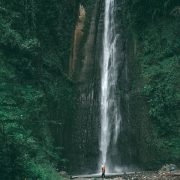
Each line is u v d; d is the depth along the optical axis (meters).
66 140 31.73
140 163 32.09
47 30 33.47
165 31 34.44
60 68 33.03
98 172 32.69
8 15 29.77
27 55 29.78
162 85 32.41
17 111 26.27
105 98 35.19
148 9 35.44
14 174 19.48
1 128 20.86
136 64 34.72
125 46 36.41
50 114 30.36
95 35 37.47
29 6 31.67
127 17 36.88
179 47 33.59
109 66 36.47
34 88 29.52
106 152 33.53
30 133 26.19
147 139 31.94
